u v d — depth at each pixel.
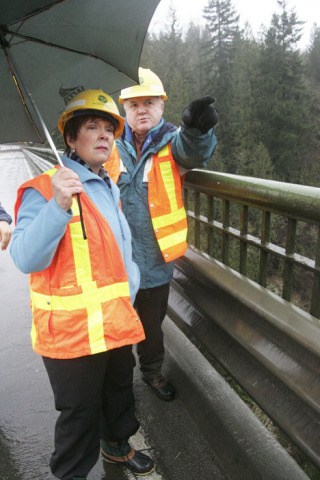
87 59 1.69
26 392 2.72
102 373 1.66
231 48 55.12
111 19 1.58
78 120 1.55
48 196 1.47
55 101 1.71
